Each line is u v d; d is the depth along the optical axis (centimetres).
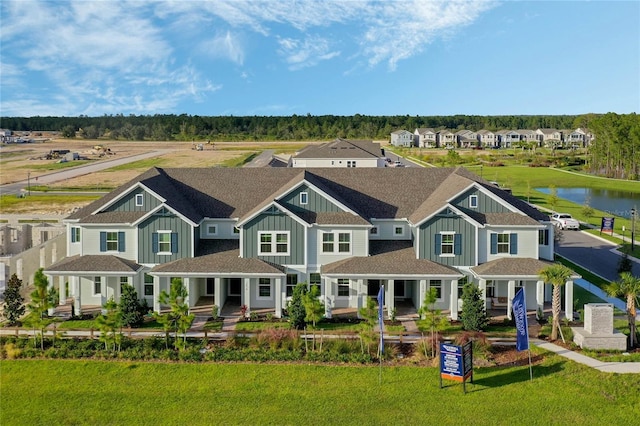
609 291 3011
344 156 8706
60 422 2241
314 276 3744
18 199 8819
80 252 3925
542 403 2355
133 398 2431
